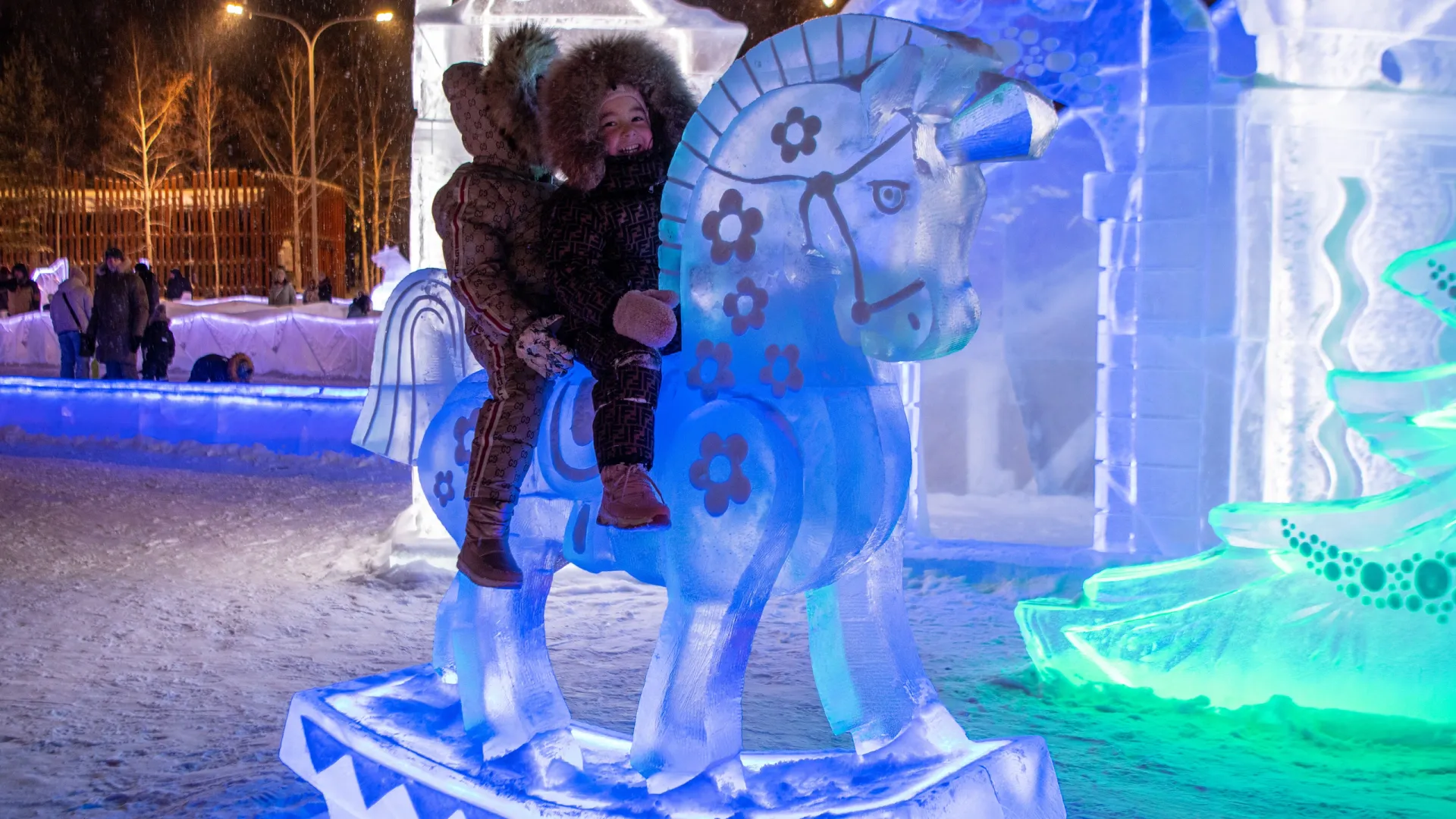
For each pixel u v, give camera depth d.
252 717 4.73
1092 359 10.39
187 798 3.79
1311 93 7.24
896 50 2.50
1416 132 7.29
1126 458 7.61
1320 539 4.73
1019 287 10.46
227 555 8.25
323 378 22.86
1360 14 7.23
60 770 4.10
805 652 5.83
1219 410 7.44
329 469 12.85
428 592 7.20
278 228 34.62
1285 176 7.37
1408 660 4.46
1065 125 10.10
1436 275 4.86
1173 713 4.80
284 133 37.97
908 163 2.46
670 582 2.77
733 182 2.70
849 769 2.82
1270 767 4.16
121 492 10.94
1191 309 7.45
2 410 15.49
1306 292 7.39
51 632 6.11
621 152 2.88
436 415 3.60
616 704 4.95
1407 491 4.70
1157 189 7.48
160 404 14.59
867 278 2.50
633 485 2.63
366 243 36.78
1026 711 4.86
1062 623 5.24
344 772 3.29
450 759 3.09
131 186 35.81
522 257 3.07
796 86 2.61
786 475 2.58
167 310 23.70
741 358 2.71
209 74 37.06
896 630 2.89
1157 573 5.21
